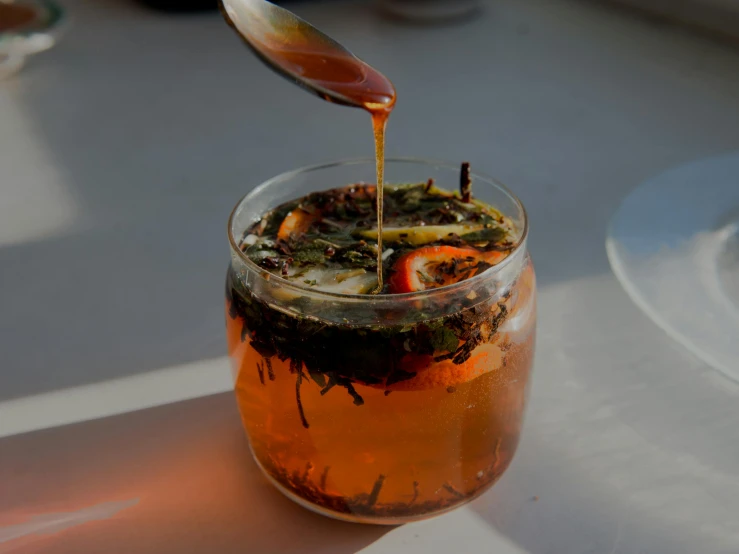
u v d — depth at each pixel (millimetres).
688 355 304
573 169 454
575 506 241
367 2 742
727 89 548
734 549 225
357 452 208
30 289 362
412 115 528
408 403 200
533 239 388
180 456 263
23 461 262
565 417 276
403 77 586
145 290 358
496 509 240
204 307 344
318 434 208
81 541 232
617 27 671
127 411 283
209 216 420
